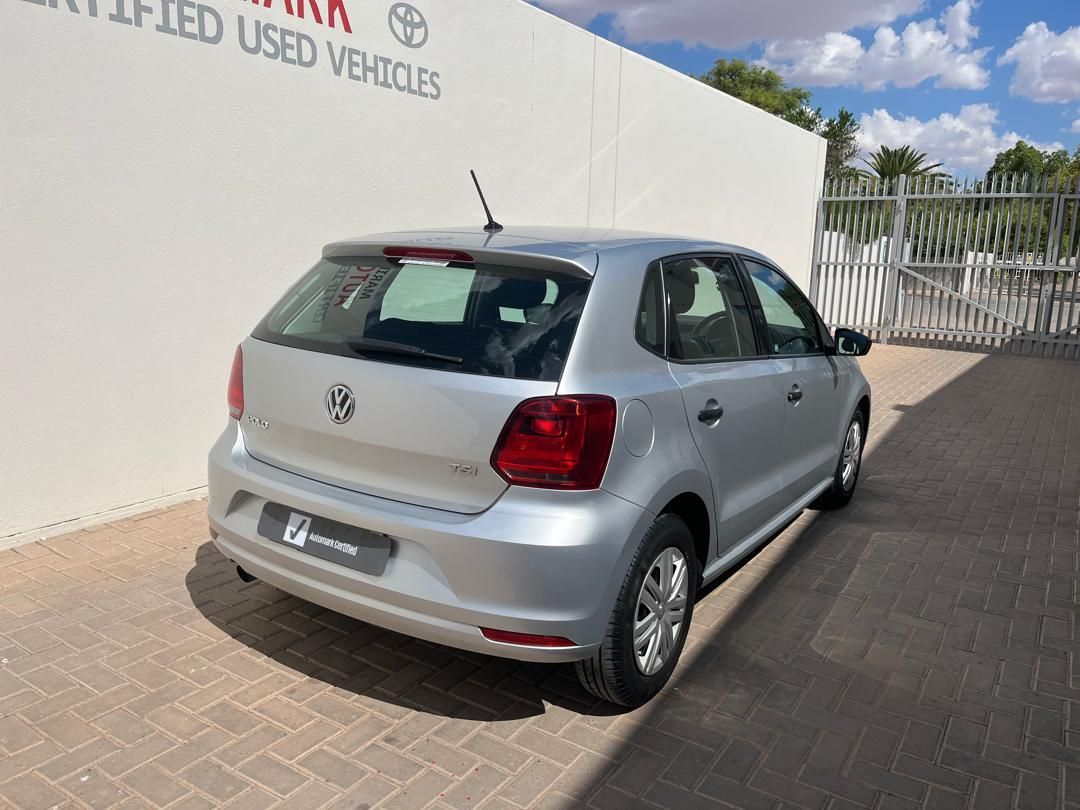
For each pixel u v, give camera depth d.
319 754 2.81
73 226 4.40
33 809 2.50
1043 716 3.22
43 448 4.44
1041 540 5.17
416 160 6.54
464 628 2.65
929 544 5.05
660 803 2.64
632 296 3.10
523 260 2.97
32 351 4.32
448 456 2.68
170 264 4.89
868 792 2.74
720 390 3.48
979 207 14.57
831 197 15.76
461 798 2.63
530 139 7.84
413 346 2.83
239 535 3.13
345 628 3.68
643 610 3.07
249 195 5.28
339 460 2.91
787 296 4.65
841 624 3.95
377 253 3.25
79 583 3.99
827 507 5.64
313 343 3.05
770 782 2.77
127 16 4.50
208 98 4.96
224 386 5.32
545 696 3.23
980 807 2.69
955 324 14.93
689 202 11.09
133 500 4.91
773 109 48.09
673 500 3.20
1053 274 13.98
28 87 4.13
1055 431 8.30
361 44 5.91
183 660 3.36
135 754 2.77
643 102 9.63
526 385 2.66
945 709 3.25
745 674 3.46
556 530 2.61
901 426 8.41
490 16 7.10
